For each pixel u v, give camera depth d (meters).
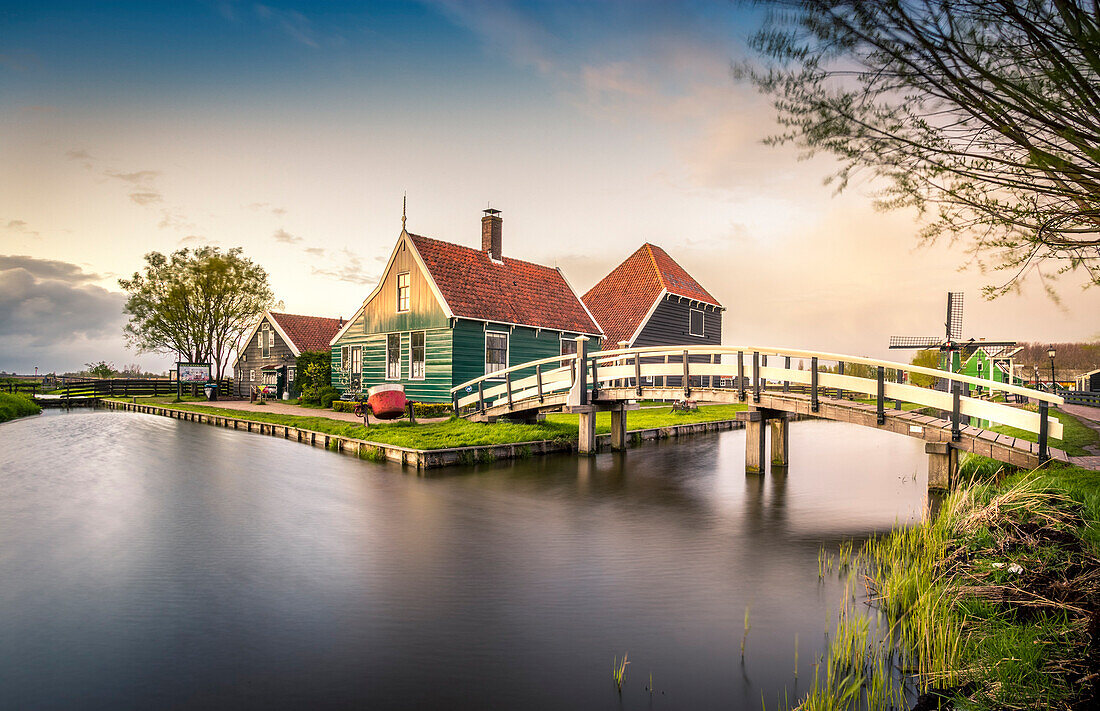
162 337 40.16
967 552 6.30
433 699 4.07
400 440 15.03
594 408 15.75
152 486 11.20
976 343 22.00
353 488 11.25
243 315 41.56
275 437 18.78
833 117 3.32
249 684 4.23
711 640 4.97
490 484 11.84
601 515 9.41
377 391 18.72
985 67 2.98
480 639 4.97
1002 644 4.36
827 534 8.33
